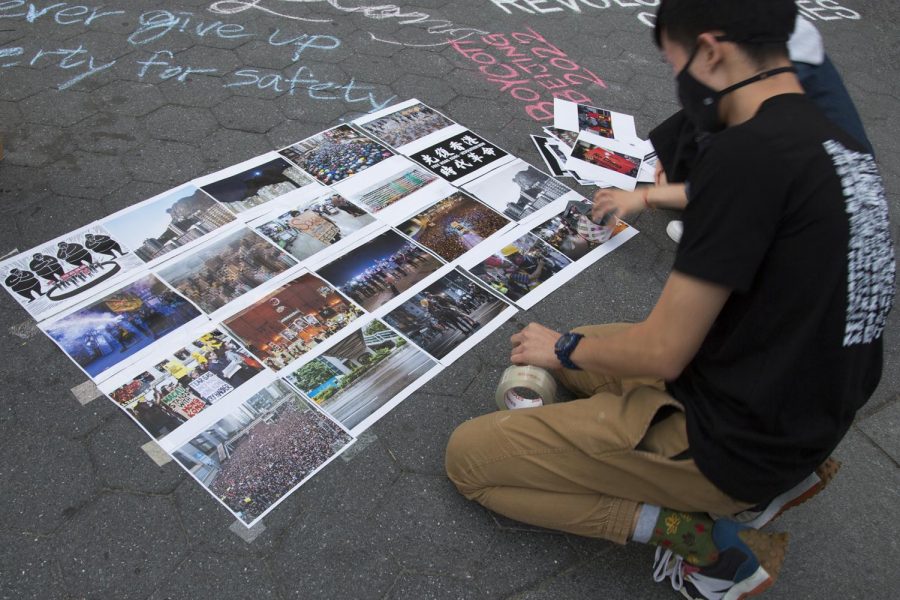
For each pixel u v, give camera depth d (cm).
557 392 198
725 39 108
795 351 113
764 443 123
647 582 162
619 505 147
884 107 351
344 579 155
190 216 233
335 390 189
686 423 131
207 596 149
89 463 168
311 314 207
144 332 197
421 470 176
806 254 106
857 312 114
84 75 291
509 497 157
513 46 349
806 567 168
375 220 241
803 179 104
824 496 183
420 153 274
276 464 172
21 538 154
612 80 335
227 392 185
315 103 293
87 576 150
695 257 109
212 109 282
